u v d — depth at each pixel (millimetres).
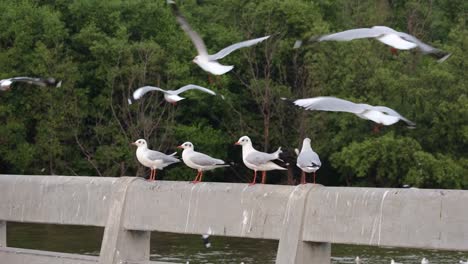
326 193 10828
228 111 50656
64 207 13391
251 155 12820
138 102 47344
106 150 47219
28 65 48594
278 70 51812
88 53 50938
